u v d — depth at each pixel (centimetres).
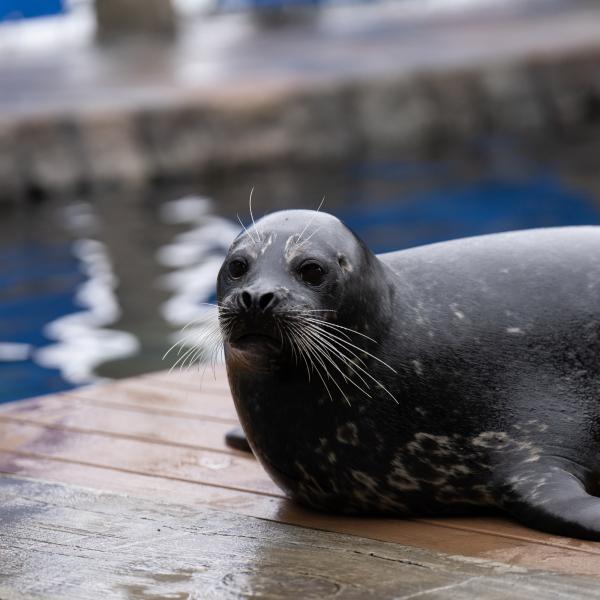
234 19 7444
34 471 1300
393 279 1137
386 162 3881
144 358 2153
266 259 1062
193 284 2608
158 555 1016
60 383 2069
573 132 4162
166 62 5106
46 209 3400
